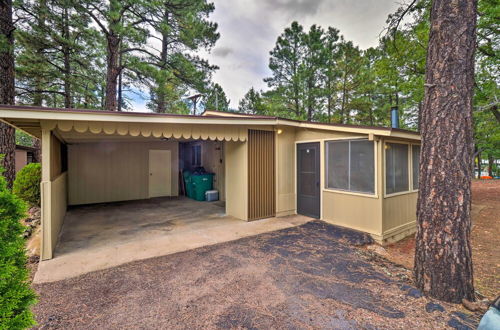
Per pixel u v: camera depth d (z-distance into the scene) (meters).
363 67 14.20
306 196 6.16
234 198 6.11
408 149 5.58
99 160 8.16
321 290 2.68
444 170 2.53
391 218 4.97
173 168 9.69
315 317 2.20
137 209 7.14
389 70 9.20
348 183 5.22
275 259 3.52
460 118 2.49
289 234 4.70
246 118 5.22
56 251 3.86
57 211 4.46
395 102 14.79
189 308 2.34
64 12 8.69
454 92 2.50
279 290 2.67
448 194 2.50
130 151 8.72
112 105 9.24
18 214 1.71
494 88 7.46
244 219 5.75
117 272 3.11
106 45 9.35
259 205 5.86
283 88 13.83
